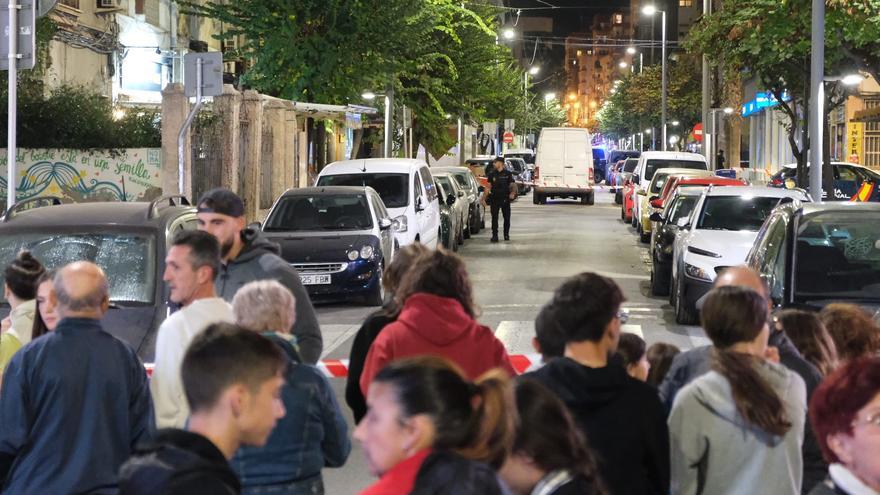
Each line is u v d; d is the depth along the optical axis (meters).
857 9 26.38
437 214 29.14
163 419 6.58
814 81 24.64
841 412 3.61
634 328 18.77
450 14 45.75
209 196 8.02
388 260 22.56
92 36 34.97
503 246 34.97
